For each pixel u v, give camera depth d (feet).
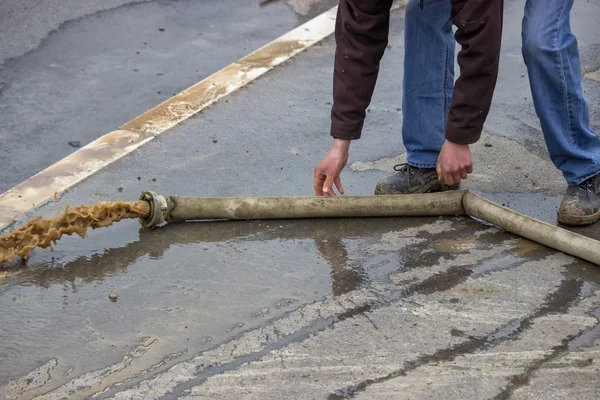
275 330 9.42
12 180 14.40
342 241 11.27
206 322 9.59
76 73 18.38
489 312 9.63
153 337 9.35
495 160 13.64
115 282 10.39
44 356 9.09
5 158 15.11
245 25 20.95
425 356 8.91
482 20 9.37
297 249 11.08
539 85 10.87
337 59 10.85
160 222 11.45
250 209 11.59
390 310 9.73
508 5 20.21
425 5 11.36
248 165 13.56
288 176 13.21
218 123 15.06
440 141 12.12
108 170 13.30
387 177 12.86
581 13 19.81
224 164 13.58
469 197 11.69
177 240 11.30
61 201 12.35
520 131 14.66
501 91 16.24
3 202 12.29
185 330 9.46
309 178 13.16
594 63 17.26
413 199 11.73
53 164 14.08
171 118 15.20
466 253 10.90
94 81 18.04
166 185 12.87
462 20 9.52
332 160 11.18
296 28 19.51
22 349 9.20
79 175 13.12
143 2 22.31
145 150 14.01
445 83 11.87
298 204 11.62
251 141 14.40
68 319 9.70
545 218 11.87
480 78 9.73
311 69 17.38
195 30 20.66
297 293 10.11
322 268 10.64
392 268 10.61
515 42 18.34
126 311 9.82
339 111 10.95
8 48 19.39
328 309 9.78
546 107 11.01
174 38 20.21
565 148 11.24
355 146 14.26
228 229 11.60
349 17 10.57
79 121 16.44
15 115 16.61
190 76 18.30
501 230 11.48
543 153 13.87
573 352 8.87
